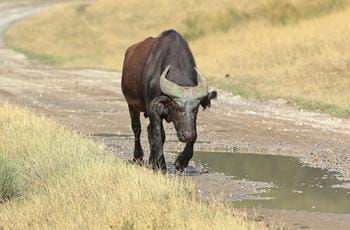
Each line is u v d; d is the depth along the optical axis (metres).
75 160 40.00
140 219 30.02
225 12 144.25
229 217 29.52
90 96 87.00
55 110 74.06
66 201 33.53
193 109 39.09
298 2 128.12
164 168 41.31
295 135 59.44
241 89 88.06
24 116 54.38
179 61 41.53
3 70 125.88
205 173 43.94
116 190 33.75
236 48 117.19
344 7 121.62
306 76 90.00
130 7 191.88
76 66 135.75
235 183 41.22
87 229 29.94
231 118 68.88
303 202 36.97
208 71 104.38
